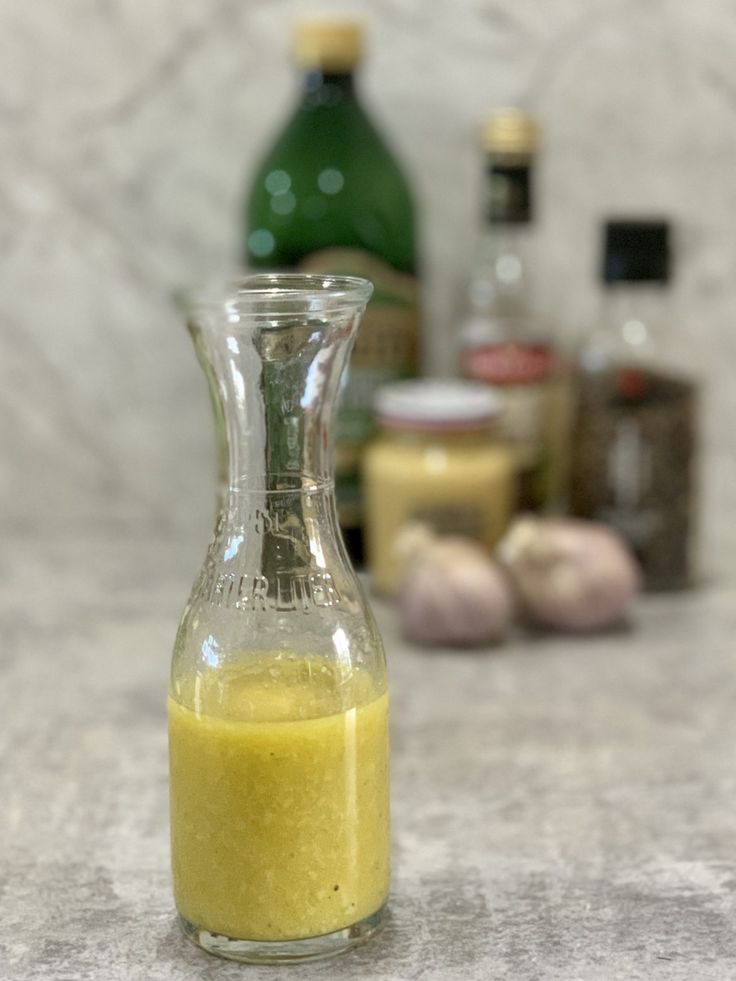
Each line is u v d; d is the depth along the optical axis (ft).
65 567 2.37
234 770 1.17
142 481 2.56
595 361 2.19
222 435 1.24
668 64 2.34
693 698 1.79
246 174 2.41
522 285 2.33
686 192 2.38
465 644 2.01
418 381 2.35
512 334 2.29
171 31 2.36
